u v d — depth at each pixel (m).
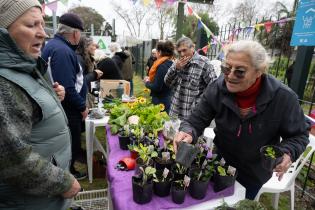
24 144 0.91
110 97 3.35
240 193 1.38
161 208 1.22
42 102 1.02
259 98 1.36
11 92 0.91
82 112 2.69
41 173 0.96
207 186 1.30
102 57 4.76
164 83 3.35
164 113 2.30
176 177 1.36
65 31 2.45
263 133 1.43
